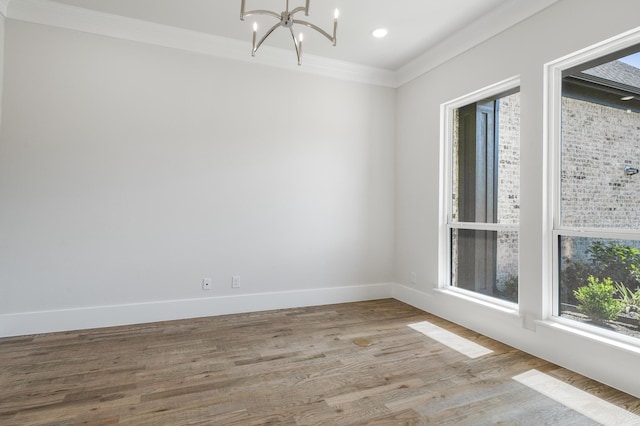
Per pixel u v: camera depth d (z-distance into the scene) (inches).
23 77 115.5
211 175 138.6
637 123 85.9
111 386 84.0
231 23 126.5
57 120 119.1
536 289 104.7
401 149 168.9
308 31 131.0
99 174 123.8
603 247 92.4
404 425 70.2
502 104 122.9
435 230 146.6
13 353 101.3
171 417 72.0
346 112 162.4
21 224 115.3
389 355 104.0
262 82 146.9
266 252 147.8
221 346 109.2
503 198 121.3
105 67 124.6
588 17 92.0
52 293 118.6
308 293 155.4
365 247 166.9
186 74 135.1
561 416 73.5
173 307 133.3
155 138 130.7
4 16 113.2
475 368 95.6
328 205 159.0
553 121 103.9
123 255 126.7
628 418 72.9
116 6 116.3
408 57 152.6
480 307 122.4
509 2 109.9
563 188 101.7
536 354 103.7
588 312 95.7
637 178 85.6
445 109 146.0
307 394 81.7
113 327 124.2
